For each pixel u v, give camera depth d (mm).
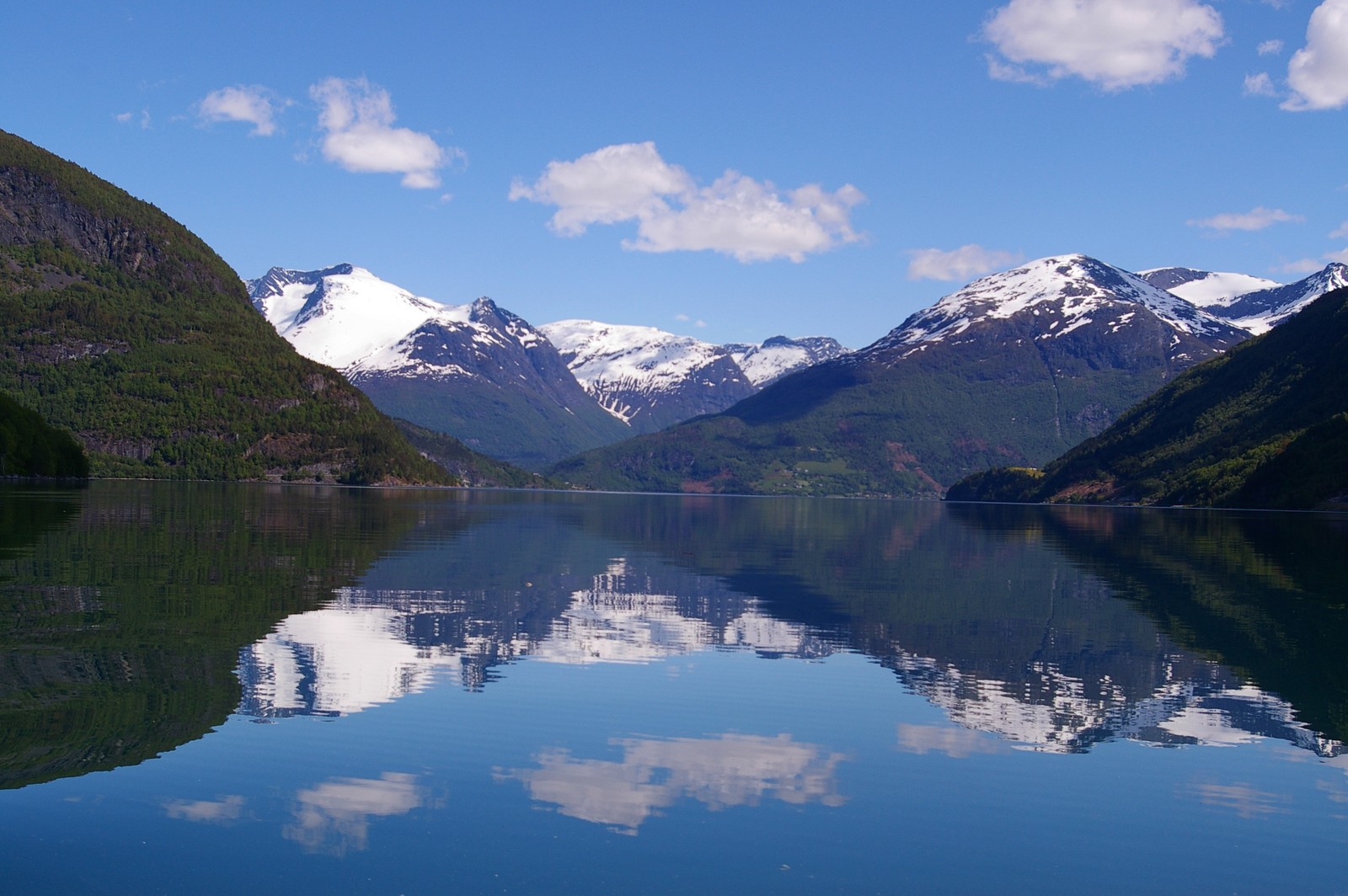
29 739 27438
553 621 47125
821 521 165125
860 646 42750
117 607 46156
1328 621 50750
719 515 184000
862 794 25578
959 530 137875
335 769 26156
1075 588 64125
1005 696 34906
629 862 21609
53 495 149750
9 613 43906
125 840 21875
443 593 55031
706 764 27406
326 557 71250
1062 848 22938
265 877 20469
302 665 36031
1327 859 22625
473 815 23641
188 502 147250
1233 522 156750
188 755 26766
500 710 31500
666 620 48312
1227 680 37625
